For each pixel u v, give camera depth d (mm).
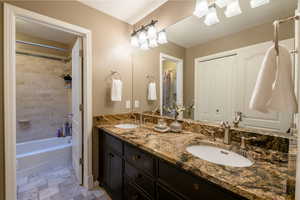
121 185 1403
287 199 492
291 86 666
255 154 903
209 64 1346
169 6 1688
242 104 1126
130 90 2209
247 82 1100
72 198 1609
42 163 2254
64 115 3172
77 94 1899
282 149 901
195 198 752
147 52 2025
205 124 1351
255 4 1042
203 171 686
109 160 1625
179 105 1634
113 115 2002
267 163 795
